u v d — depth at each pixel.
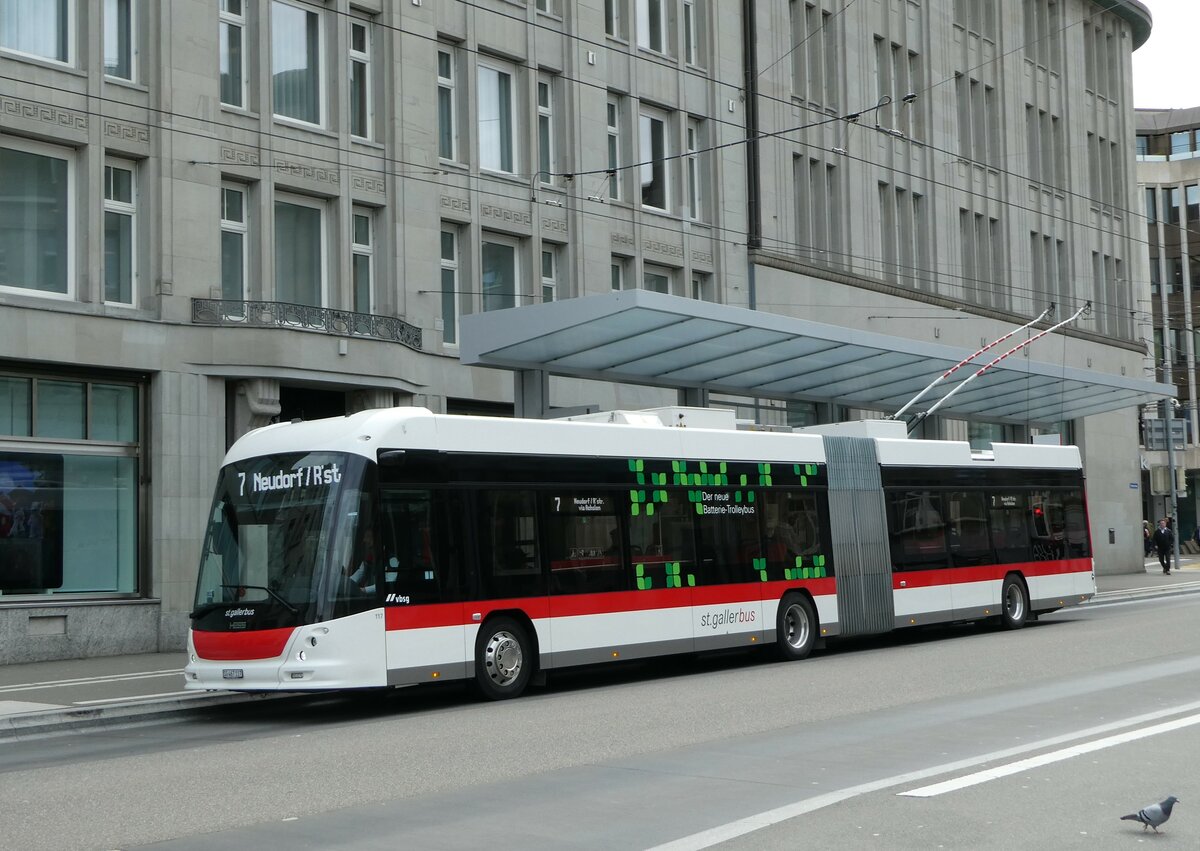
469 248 27.41
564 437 16.95
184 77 22.55
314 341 22.81
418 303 25.98
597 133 30.47
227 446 22.78
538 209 28.94
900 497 22.30
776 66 36.12
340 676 14.21
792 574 19.88
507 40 28.56
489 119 28.50
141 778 10.24
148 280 22.09
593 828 8.04
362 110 25.81
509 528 16.06
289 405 24.22
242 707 16.14
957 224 43.03
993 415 34.75
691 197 33.69
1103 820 8.11
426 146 26.39
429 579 15.11
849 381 28.16
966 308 42.56
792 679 16.72
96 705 14.94
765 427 21.23
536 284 28.73
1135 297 53.09
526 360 22.92
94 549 21.62
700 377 26.20
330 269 24.86
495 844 7.64
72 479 21.38
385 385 23.94
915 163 41.47
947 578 22.95
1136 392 32.91
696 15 34.16
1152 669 16.84
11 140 20.83
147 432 22.16
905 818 8.17
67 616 20.73
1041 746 10.87
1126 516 49.16
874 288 38.66
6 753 12.68
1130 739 11.12
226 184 23.45
